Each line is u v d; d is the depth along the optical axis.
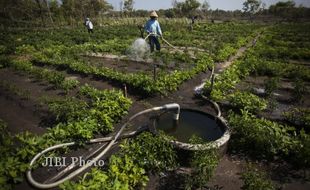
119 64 14.36
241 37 24.14
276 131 6.85
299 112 8.50
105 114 7.51
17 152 5.89
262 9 71.69
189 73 11.84
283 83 11.94
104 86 10.93
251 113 8.02
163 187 5.38
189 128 7.17
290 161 6.21
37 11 42.50
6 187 4.93
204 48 18.78
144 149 5.85
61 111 7.72
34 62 14.73
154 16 14.12
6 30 28.64
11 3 41.56
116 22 42.12
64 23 39.56
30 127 7.59
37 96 9.82
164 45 19.92
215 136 6.80
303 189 5.39
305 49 18.94
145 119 8.09
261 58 16.00
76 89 10.56
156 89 9.71
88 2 45.66
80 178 5.33
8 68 13.48
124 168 5.38
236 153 6.55
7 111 8.59
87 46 18.09
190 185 5.14
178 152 5.97
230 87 10.51
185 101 9.64
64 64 13.48
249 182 5.03
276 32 30.89
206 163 5.25
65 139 6.60
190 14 58.28
